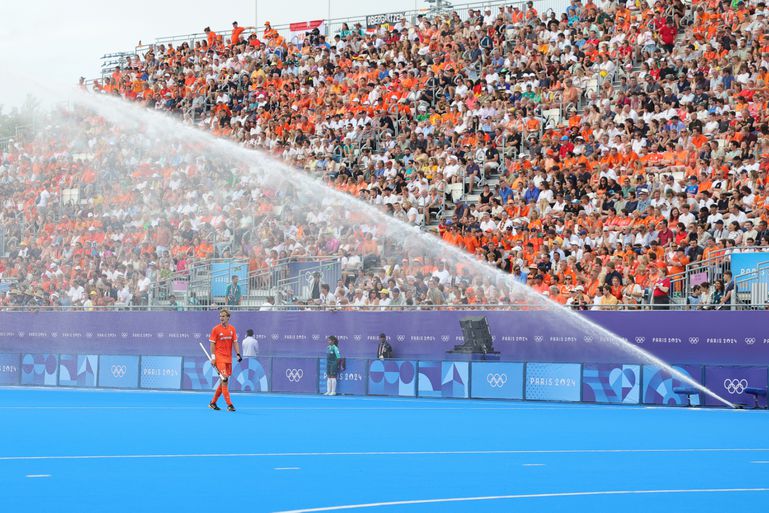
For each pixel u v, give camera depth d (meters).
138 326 42.03
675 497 12.01
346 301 38.91
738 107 38.09
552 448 17.83
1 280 49.53
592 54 44.50
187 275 43.31
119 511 10.75
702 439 19.70
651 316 32.66
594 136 40.41
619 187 37.44
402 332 36.78
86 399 32.75
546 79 44.03
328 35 56.66
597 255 35.34
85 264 48.19
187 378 39.34
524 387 33.34
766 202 34.03
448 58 48.28
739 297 31.67
